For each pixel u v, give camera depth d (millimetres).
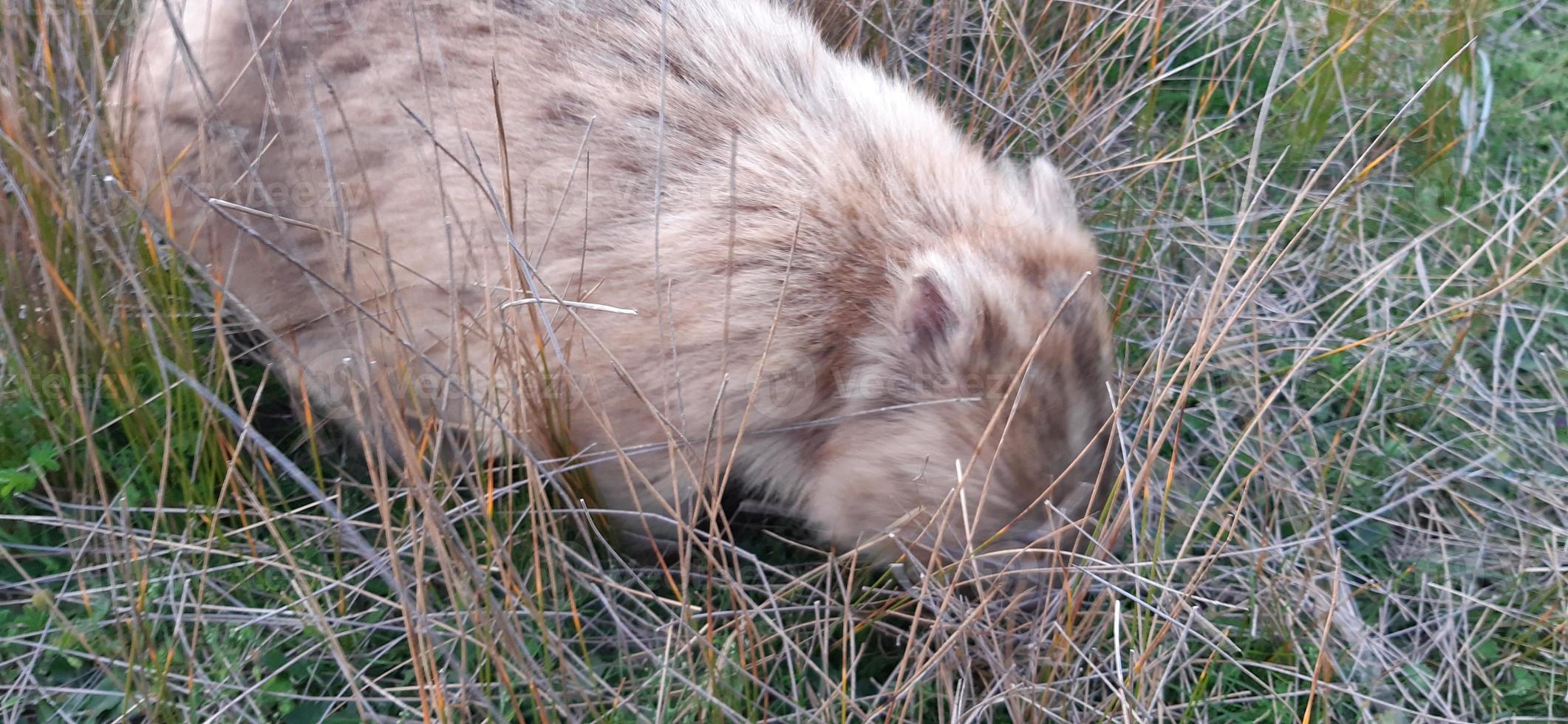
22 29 1145
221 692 1043
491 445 1089
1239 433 1320
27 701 1041
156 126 1118
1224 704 1161
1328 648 1178
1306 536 1234
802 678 1098
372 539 1172
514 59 1068
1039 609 1116
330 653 1086
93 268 1134
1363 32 1503
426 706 957
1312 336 1400
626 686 1095
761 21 1166
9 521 1104
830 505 1115
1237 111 1572
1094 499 1075
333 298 1104
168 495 1136
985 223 1083
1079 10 1509
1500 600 1222
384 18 1070
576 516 1062
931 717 1126
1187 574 1214
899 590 1160
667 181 1059
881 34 1468
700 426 1063
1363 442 1333
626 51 1086
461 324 1002
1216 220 1455
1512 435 1332
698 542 1050
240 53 1090
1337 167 1528
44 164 1093
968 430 1040
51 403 1129
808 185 1066
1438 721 1146
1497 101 1558
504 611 1057
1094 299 1079
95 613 1067
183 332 1143
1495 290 1237
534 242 1057
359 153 1074
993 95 1478
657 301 1009
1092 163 1457
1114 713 1095
